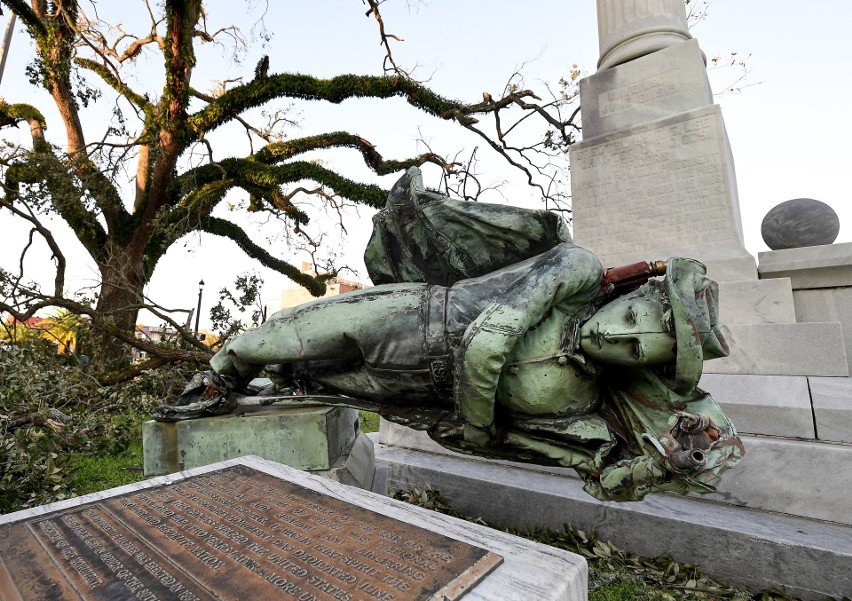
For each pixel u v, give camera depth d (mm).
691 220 3854
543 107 12195
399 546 1585
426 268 2812
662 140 4062
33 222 10648
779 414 2750
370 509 1888
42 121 14312
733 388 2994
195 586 1404
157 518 1827
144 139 11805
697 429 1901
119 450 5051
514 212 2496
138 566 1511
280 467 2396
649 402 2160
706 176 3814
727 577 2357
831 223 3502
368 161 15383
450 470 3441
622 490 2055
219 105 12852
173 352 8695
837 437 2578
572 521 2852
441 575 1410
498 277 2389
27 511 1871
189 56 11836
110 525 1775
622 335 1996
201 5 12195
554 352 2150
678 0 4680
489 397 2037
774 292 3324
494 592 1351
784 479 2543
